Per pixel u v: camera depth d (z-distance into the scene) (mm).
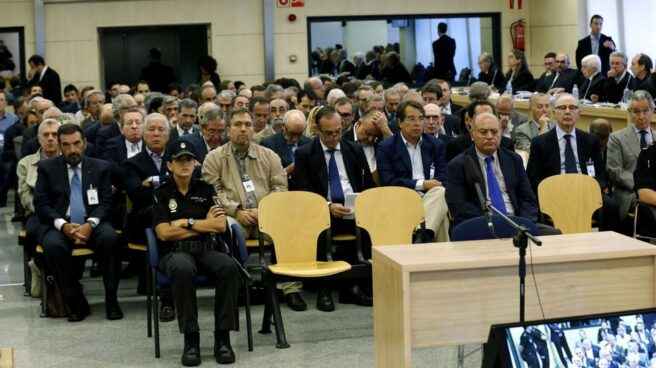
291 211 5441
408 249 3748
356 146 6215
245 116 5945
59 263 5566
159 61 14164
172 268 4773
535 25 14781
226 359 4750
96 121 9234
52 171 5887
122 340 5211
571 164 6547
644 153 6164
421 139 6355
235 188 5945
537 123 8039
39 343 5184
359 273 5293
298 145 7008
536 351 3141
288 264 5328
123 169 6238
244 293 5660
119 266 5688
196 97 10625
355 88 10430
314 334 5262
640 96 6695
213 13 14344
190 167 5137
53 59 14133
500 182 5551
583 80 11141
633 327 3271
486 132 5398
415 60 14727
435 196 5867
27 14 14008
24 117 10289
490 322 3561
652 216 6059
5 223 9164
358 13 14477
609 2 13523
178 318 4762
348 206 5848
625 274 3725
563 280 3658
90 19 14148
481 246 3791
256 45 14461
